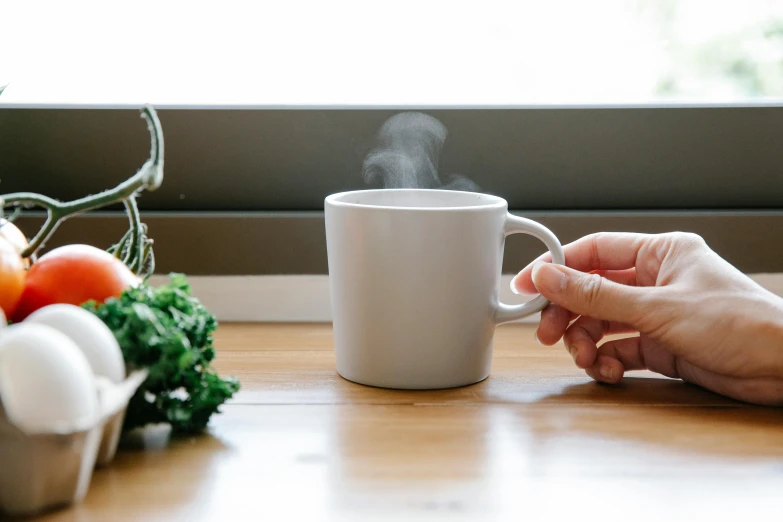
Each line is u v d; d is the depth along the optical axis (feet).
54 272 1.63
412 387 1.86
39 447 1.36
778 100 2.50
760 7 2.51
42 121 2.37
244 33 2.46
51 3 2.42
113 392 1.44
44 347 1.34
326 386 1.87
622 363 1.97
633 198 2.49
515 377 1.96
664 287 1.84
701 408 1.81
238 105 2.41
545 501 1.46
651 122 2.43
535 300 1.92
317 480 1.51
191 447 1.61
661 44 2.51
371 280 1.82
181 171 2.42
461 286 1.83
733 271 1.84
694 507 1.45
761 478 1.53
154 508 1.43
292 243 2.34
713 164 2.47
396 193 2.00
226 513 1.42
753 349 1.77
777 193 2.50
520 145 2.44
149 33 2.45
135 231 1.78
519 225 1.89
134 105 2.39
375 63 2.49
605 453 1.60
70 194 2.43
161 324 1.59
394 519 1.41
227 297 2.35
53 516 1.40
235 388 1.66
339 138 2.42
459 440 1.64
